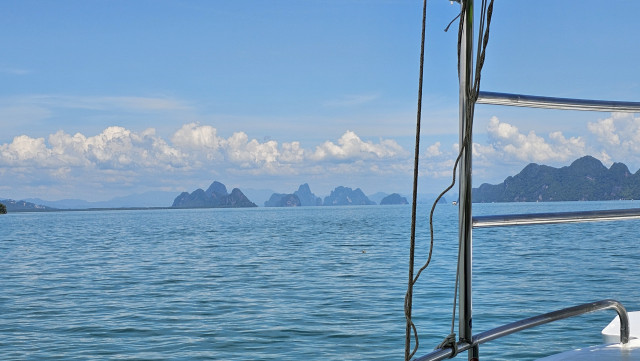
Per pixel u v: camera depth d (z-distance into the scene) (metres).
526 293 11.45
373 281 15.57
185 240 39.78
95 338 9.49
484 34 1.09
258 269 20.08
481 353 6.24
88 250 32.16
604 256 19.50
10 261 25.97
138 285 16.75
